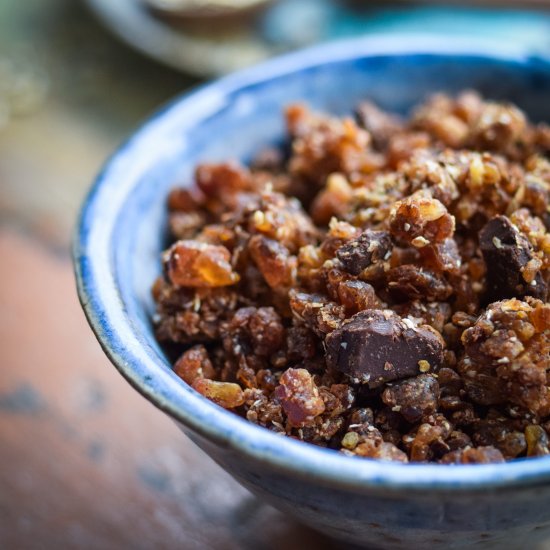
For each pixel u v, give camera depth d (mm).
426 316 215
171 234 257
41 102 404
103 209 236
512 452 203
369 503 192
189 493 258
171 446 267
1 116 395
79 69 424
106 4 420
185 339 232
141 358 203
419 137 259
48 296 306
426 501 186
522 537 209
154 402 197
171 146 258
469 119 268
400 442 208
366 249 215
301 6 437
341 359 206
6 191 345
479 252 226
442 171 226
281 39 417
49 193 344
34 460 265
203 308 230
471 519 194
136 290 235
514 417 207
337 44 285
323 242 230
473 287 222
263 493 208
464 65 281
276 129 280
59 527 252
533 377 200
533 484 180
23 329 297
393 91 286
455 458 198
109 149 371
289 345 219
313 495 197
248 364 223
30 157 367
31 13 473
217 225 249
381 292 220
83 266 221
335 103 286
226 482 259
